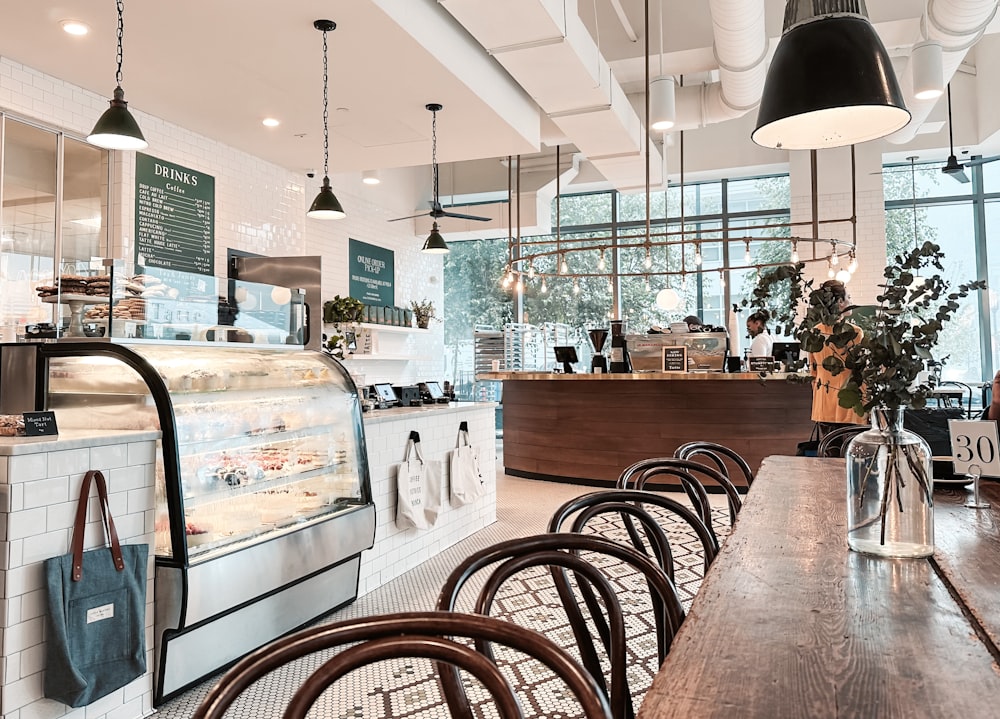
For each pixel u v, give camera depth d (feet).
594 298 38.58
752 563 5.00
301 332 12.98
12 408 9.34
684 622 3.86
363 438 12.39
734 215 35.96
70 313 10.03
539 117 22.66
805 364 6.05
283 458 10.60
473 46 17.21
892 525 5.11
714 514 18.76
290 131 19.88
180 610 8.44
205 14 13.17
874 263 31.71
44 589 7.27
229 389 9.80
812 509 6.79
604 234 38.19
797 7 6.69
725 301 36.01
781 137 7.36
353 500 12.05
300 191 24.68
